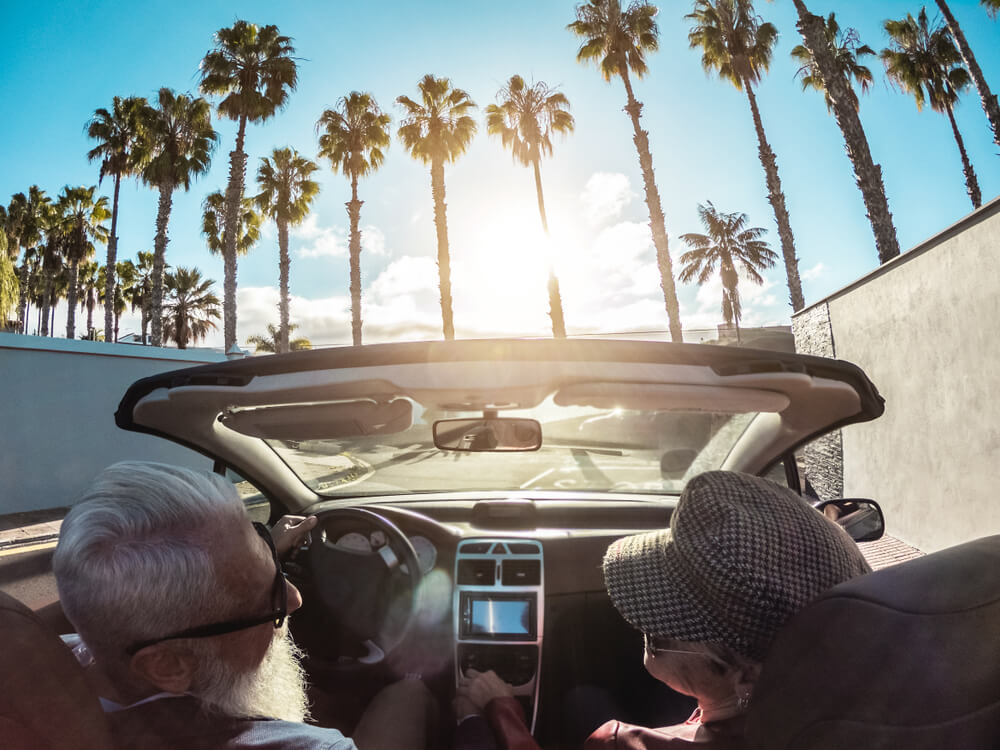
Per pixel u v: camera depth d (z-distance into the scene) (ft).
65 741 2.12
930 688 1.90
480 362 4.23
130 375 38.14
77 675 2.23
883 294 22.89
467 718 4.71
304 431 5.82
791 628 2.21
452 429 6.39
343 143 87.45
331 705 6.72
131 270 135.54
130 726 2.36
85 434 35.47
